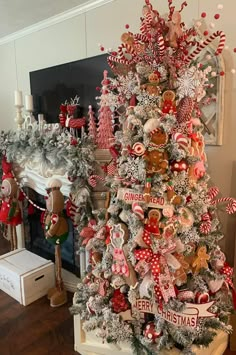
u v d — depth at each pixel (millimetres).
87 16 2277
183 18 1781
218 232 1480
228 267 1446
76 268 2430
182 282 1315
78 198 1859
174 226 1253
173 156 1256
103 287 1456
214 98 1702
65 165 1995
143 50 1278
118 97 1372
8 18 2547
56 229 2033
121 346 1506
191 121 1313
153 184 1264
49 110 2680
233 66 1653
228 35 1644
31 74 2803
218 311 1406
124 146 1306
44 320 2000
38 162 2293
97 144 1854
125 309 1409
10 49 3113
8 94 3301
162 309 1324
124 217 1320
